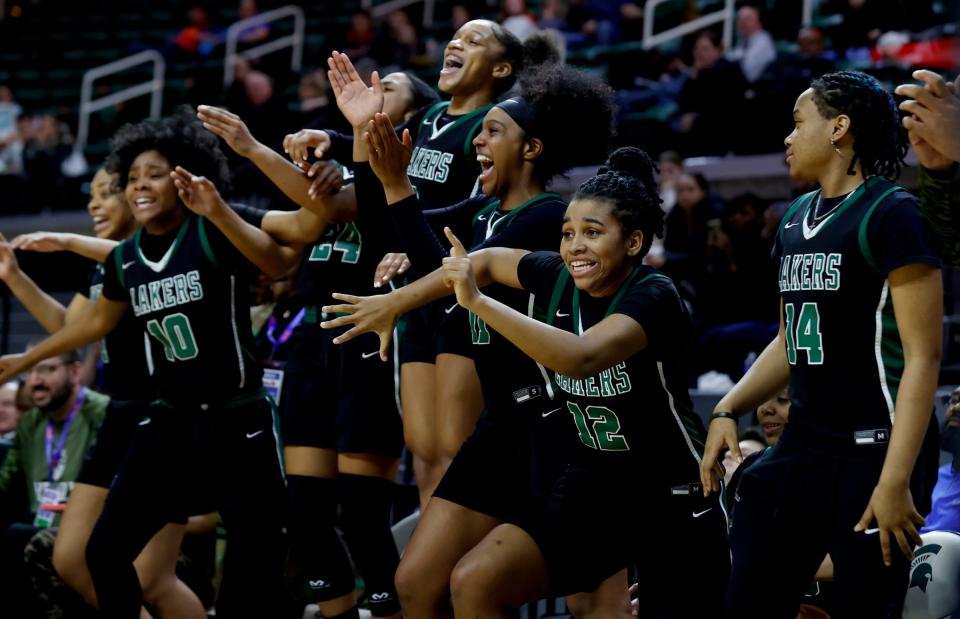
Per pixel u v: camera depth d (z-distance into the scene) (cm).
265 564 417
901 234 281
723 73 892
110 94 1318
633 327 289
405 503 546
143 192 407
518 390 335
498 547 298
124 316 434
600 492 305
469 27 420
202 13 1352
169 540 425
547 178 369
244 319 411
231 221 389
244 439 409
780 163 842
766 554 299
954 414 385
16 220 1136
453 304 380
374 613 428
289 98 1168
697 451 309
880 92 296
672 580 307
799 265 298
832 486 291
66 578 429
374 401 429
